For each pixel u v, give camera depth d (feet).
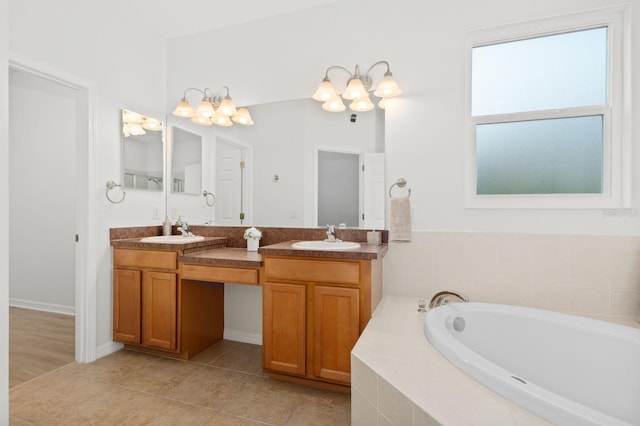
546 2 6.67
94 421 5.63
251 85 9.01
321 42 8.33
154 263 7.93
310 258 6.49
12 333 9.55
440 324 5.35
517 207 6.91
